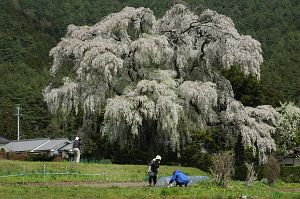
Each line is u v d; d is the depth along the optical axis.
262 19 133.75
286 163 65.19
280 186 35.47
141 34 47.03
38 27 185.50
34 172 29.95
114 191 21.83
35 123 130.38
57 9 194.12
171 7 51.50
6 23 169.75
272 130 49.59
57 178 29.06
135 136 45.22
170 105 41.28
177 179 27.27
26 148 94.50
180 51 48.47
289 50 117.94
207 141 51.62
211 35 49.50
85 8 175.50
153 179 27.67
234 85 58.81
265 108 50.59
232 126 48.69
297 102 96.31
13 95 135.25
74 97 44.81
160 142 46.22
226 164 27.14
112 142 44.22
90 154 49.97
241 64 46.91
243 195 21.89
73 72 48.50
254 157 48.75
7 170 29.70
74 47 45.53
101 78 44.06
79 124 78.06
